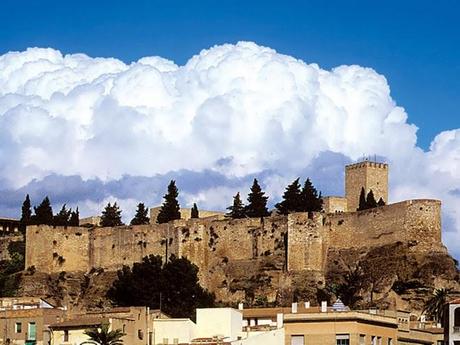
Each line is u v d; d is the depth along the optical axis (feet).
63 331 653.71
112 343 620.08
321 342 626.64
